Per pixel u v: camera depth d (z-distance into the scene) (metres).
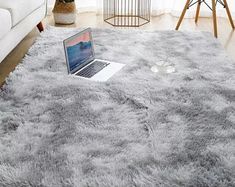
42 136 1.46
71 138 1.45
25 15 2.47
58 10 3.28
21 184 1.21
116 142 1.43
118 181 1.23
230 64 2.16
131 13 3.61
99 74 1.94
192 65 2.11
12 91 1.81
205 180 1.24
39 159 1.33
